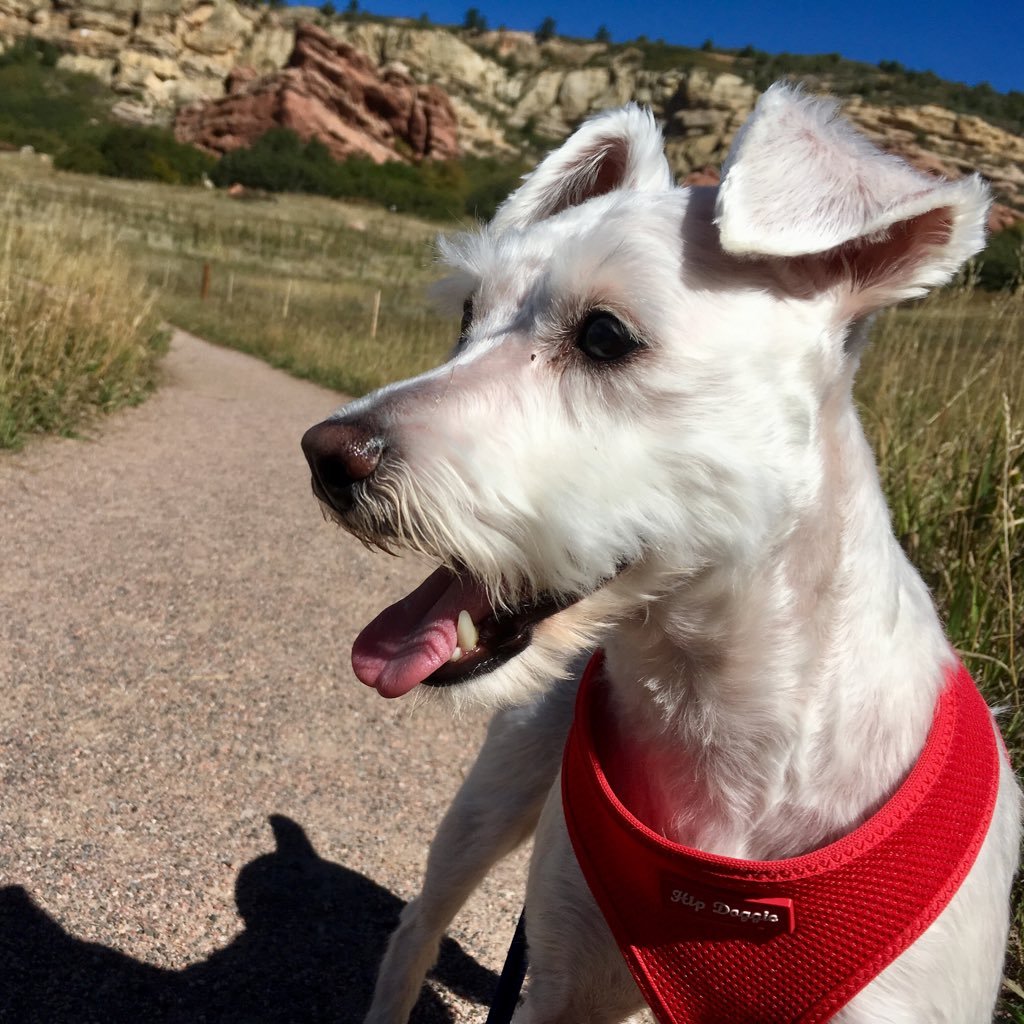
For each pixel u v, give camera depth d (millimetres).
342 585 938
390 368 2395
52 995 397
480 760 428
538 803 412
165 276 4445
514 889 543
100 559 921
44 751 573
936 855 293
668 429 301
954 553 642
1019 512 630
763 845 317
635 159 397
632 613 317
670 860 307
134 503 1129
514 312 342
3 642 708
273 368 2576
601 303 311
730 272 309
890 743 312
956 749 312
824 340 313
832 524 311
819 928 296
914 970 293
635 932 321
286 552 1017
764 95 333
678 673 319
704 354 301
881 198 301
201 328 3223
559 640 315
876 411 795
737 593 303
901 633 324
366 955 457
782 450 304
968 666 557
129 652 726
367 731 663
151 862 492
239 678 710
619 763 343
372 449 302
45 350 1450
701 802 324
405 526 299
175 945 440
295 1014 414
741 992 310
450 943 491
